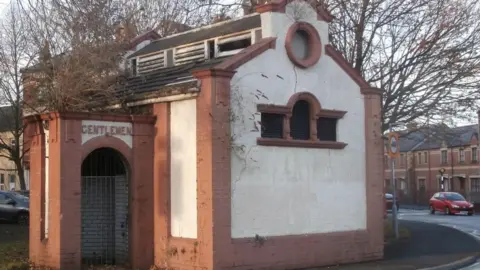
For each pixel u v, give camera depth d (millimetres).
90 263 15648
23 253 17172
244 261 14062
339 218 16094
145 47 20828
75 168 14336
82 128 14477
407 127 23719
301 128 15672
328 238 15734
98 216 15805
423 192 67875
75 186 14328
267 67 14836
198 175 14070
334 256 15805
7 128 34062
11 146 33969
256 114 14562
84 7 18328
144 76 18047
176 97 14656
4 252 17328
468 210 42469
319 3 17047
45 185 15055
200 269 13867
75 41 16672
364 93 16922
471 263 16812
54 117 14398
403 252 18281
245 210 14242
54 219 14320
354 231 16344
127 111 16078
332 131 16344
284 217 14961
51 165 14500
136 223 15062
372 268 15078
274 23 15062
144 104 15609
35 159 15328
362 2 22359
